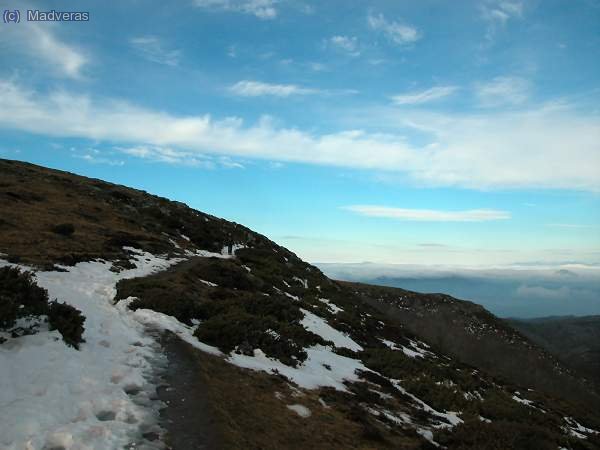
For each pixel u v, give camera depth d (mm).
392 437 12086
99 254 28094
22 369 9055
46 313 11820
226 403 10539
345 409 12703
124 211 49406
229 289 28500
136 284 20828
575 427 28719
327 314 33594
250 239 62406
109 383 10062
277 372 14352
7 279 12109
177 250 39531
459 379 26250
